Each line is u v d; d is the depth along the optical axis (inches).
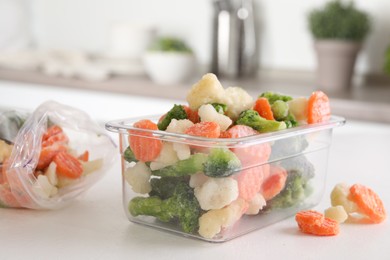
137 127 29.8
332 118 34.1
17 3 104.2
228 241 29.2
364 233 30.4
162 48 81.3
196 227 29.2
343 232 30.5
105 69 83.8
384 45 79.7
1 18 102.2
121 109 79.1
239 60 86.7
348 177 39.2
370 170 40.9
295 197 32.1
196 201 29.0
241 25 86.0
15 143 32.4
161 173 29.4
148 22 97.0
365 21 74.1
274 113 32.0
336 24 73.5
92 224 31.1
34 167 32.2
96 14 102.0
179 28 94.5
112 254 27.7
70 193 33.2
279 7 86.3
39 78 84.6
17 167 31.9
